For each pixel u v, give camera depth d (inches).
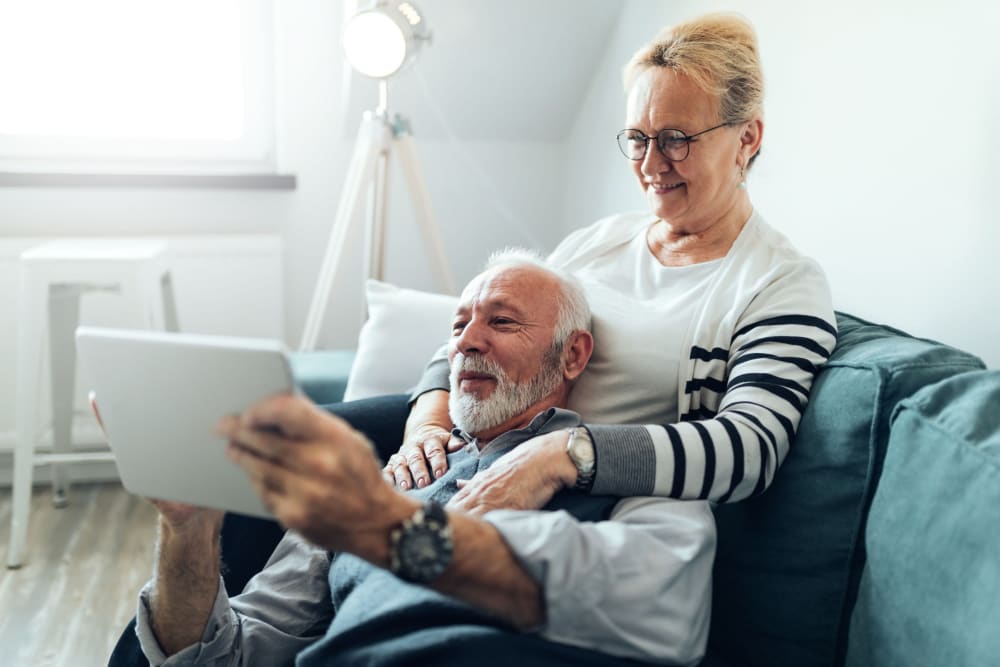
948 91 57.1
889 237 63.2
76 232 115.1
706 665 48.5
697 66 56.0
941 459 39.7
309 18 115.3
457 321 57.3
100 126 116.3
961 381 42.2
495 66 111.0
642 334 57.1
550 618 40.6
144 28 114.9
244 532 58.7
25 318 94.6
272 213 120.2
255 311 116.5
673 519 45.4
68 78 114.3
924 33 59.0
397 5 88.2
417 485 55.4
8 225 113.3
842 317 58.0
